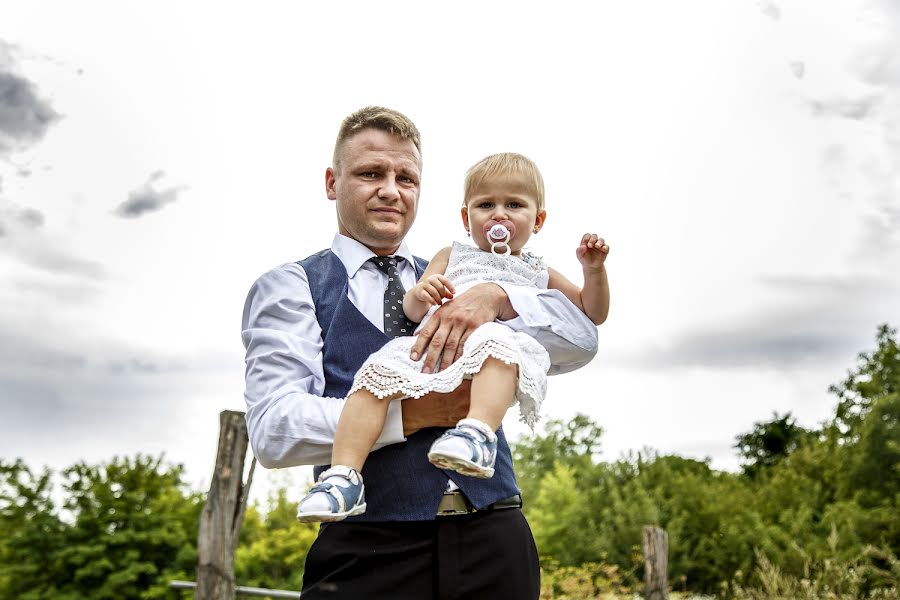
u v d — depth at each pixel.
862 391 20.56
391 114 2.69
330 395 2.42
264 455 2.32
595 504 15.84
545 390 2.36
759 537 14.47
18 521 11.33
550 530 14.74
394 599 2.26
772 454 28.11
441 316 2.38
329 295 2.55
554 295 2.61
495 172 2.83
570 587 11.14
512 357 2.24
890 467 16.70
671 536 14.91
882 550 12.41
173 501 11.93
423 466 2.31
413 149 2.68
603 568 12.22
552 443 19.22
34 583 11.01
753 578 13.35
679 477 17.47
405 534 2.29
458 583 2.27
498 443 2.46
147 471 11.93
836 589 10.37
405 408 2.30
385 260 2.66
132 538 11.16
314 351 2.45
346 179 2.62
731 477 20.11
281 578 11.07
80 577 10.96
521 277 2.74
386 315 2.55
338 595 2.27
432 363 2.30
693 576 14.91
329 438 2.27
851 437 19.39
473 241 2.87
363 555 2.27
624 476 17.48
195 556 11.41
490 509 2.35
